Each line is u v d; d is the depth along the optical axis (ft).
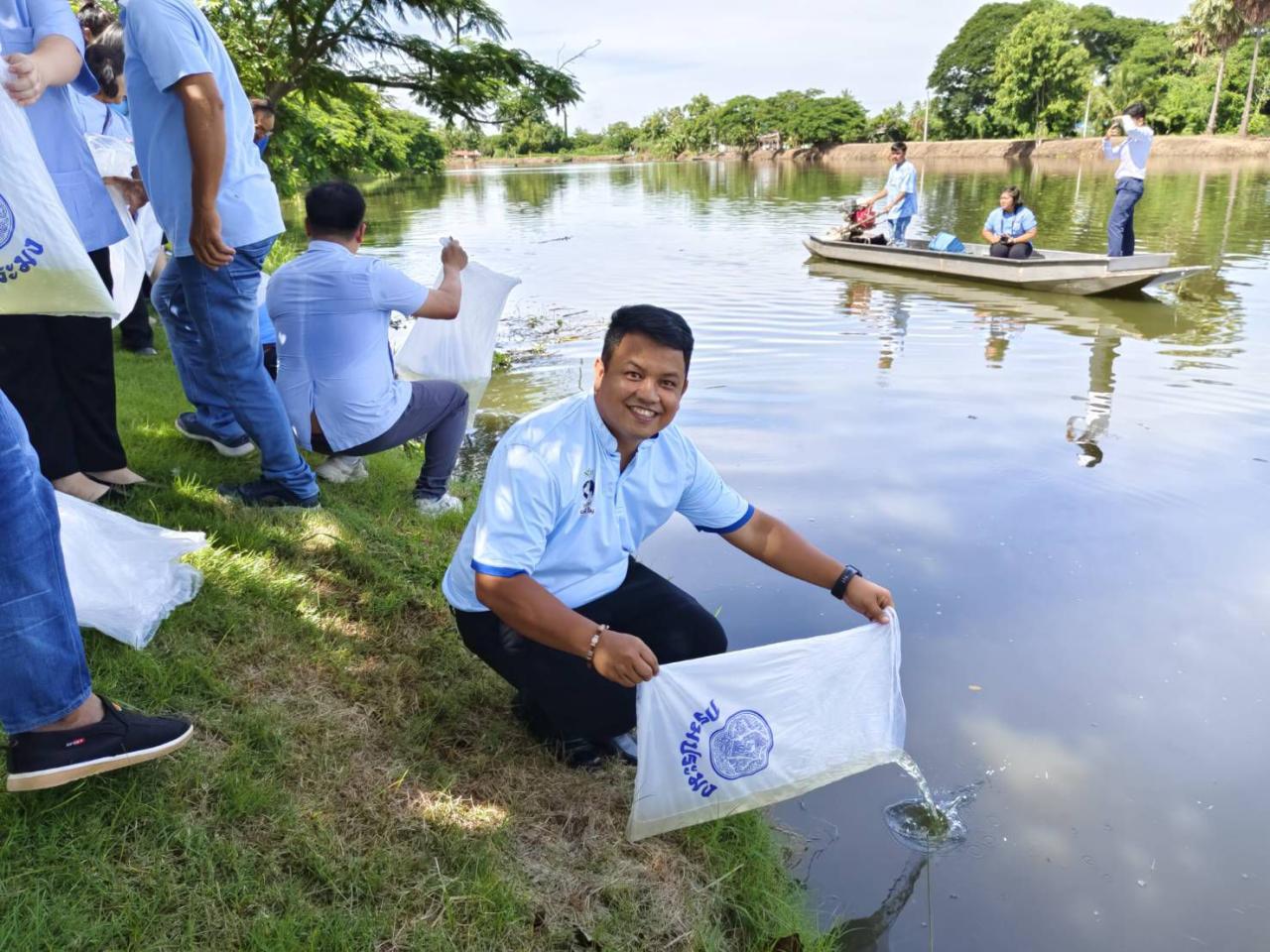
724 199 96.94
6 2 8.94
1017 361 27.09
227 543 11.18
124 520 9.32
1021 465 18.88
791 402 23.11
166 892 6.59
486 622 8.79
